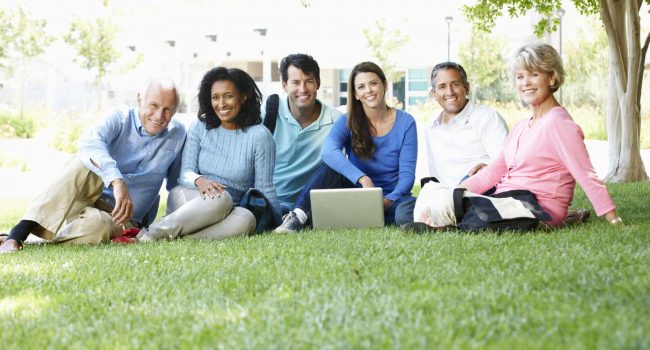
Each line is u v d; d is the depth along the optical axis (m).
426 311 2.31
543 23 12.59
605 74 20.47
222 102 5.18
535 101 4.50
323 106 5.94
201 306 2.55
